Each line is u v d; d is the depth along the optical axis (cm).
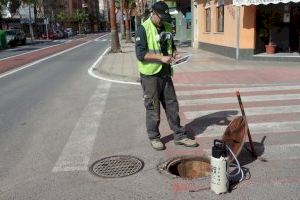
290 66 1455
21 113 846
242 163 505
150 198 422
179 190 436
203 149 562
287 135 615
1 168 526
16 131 703
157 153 556
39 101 974
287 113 751
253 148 522
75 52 2892
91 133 670
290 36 1720
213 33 2167
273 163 504
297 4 1691
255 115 741
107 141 623
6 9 5678
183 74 1329
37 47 3897
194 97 940
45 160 549
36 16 7225
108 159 543
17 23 7088
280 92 970
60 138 649
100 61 1994
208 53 2170
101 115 797
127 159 539
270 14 1697
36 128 718
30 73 1591
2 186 470
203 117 741
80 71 1598
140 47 544
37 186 465
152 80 556
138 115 783
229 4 1816
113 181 469
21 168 523
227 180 425
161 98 580
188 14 3312
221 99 902
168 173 483
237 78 1207
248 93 970
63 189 454
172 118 579
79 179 479
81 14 11781
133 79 1298
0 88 1219
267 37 1722
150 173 487
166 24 562
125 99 952
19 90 1163
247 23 1670
